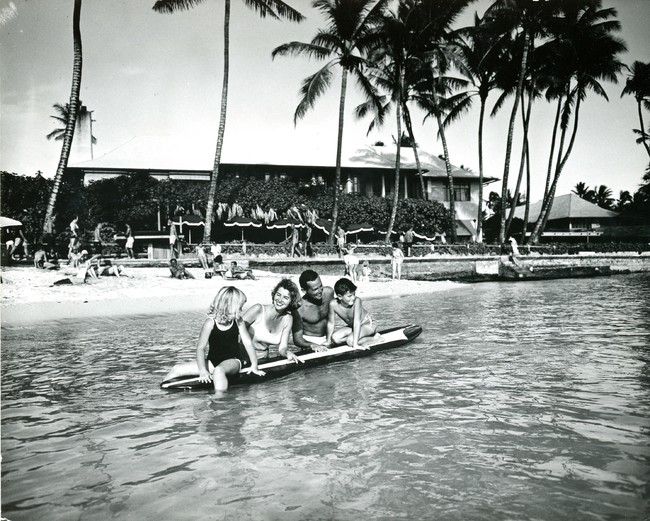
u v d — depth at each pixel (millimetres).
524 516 3439
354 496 3727
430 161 53375
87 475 4117
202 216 38719
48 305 15930
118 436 5004
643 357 8492
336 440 4820
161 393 6590
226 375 6805
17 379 7371
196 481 3988
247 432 5066
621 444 4660
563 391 6465
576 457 4379
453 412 5633
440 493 3760
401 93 37969
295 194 43094
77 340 10773
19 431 5176
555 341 10125
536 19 40594
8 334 11578
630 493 3744
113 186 36812
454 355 8844
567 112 44125
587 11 41094
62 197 34469
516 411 5648
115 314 14750
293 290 7645
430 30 39406
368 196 44750
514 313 15141
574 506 3564
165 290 19516
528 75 44938
